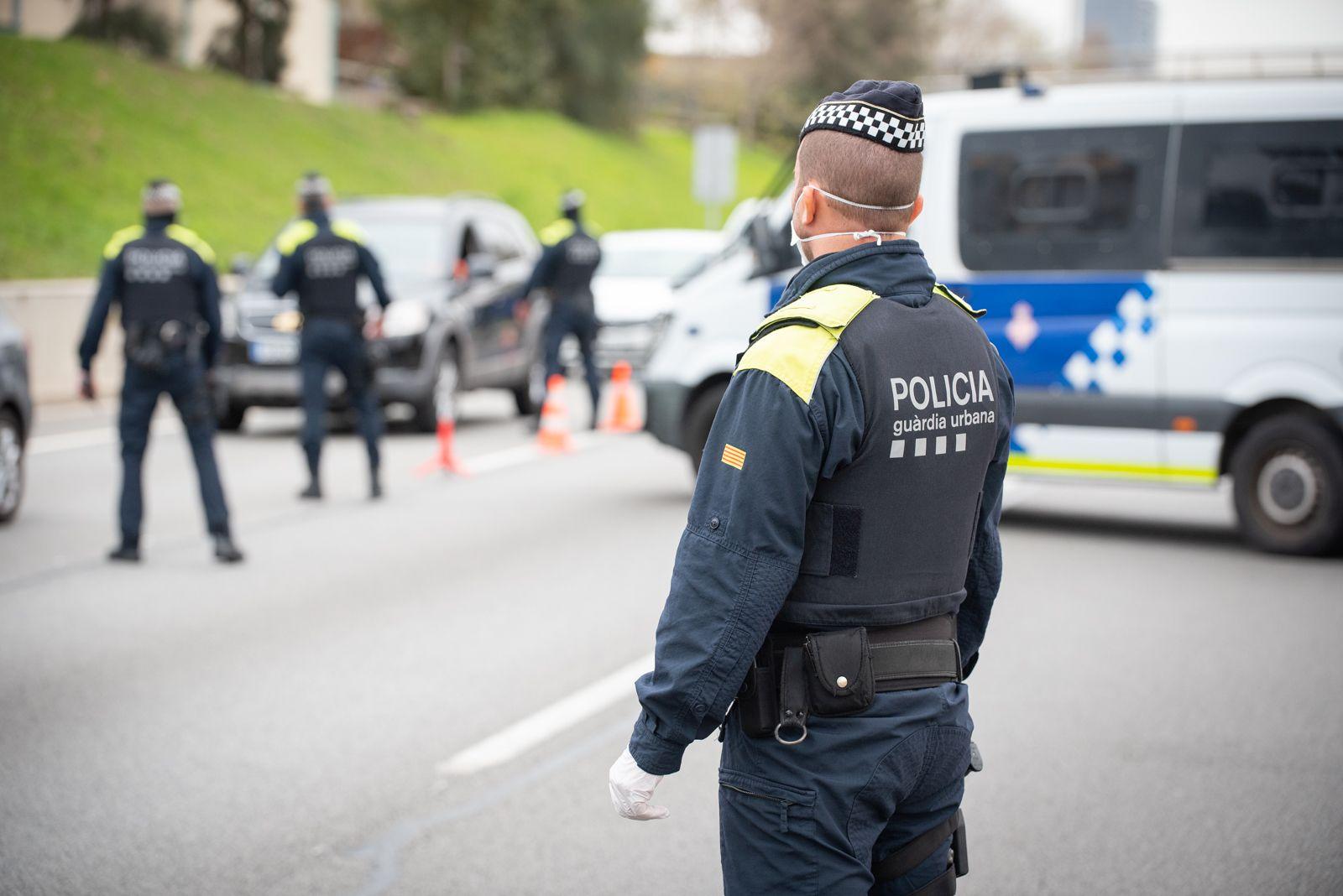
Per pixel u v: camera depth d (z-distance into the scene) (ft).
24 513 39.81
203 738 21.65
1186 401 35.47
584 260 53.93
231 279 78.89
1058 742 21.74
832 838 9.85
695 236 80.28
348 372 41.98
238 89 133.59
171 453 50.96
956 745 10.36
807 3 238.48
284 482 45.21
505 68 198.18
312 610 29.35
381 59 204.23
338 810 18.99
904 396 9.90
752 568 9.52
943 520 10.27
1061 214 36.47
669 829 18.56
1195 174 35.35
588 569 33.17
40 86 106.73
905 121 10.15
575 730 22.12
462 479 46.03
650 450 52.75
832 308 9.87
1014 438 37.22
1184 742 21.67
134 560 33.60
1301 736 22.00
